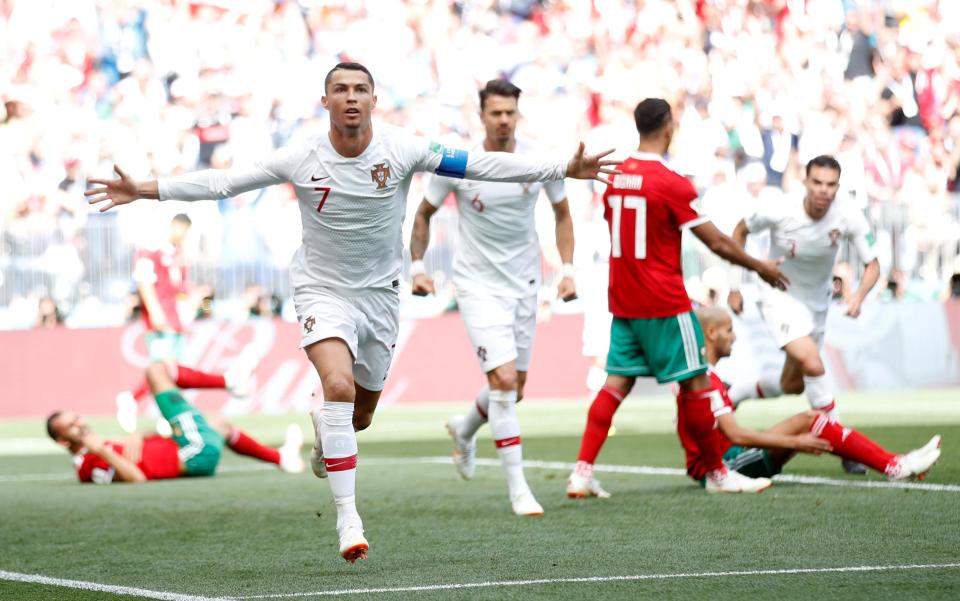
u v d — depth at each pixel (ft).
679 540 53.88
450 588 43.80
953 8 256.32
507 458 66.69
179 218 113.50
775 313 82.64
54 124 213.66
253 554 54.54
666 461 94.22
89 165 210.18
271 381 182.60
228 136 218.79
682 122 230.07
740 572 45.37
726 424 71.00
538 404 178.50
